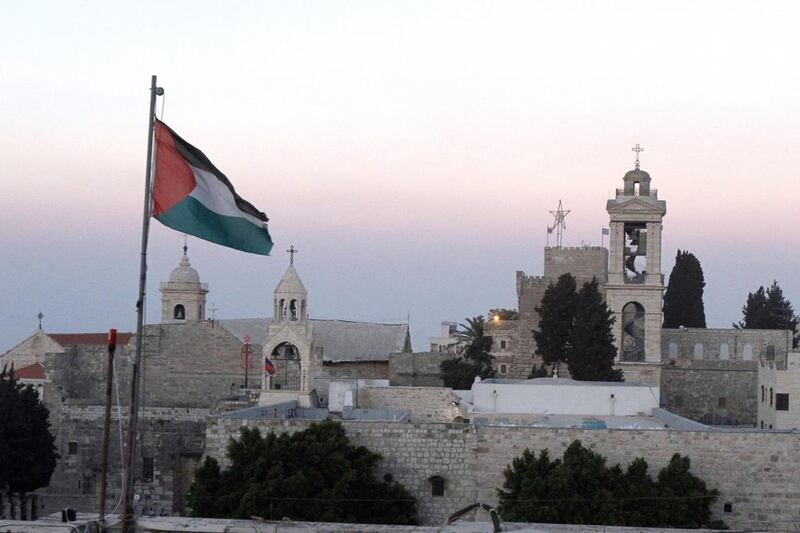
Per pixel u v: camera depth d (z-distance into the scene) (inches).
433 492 3186.5
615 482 3034.0
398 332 7465.6
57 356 5821.9
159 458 5177.2
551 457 3149.6
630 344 6156.5
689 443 3110.2
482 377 6501.0
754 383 6338.6
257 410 3631.9
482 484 3169.3
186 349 5940.0
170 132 1900.8
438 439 3193.9
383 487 3134.8
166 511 4771.2
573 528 1894.7
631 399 4079.7
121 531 1787.6
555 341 6097.4
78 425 5300.2
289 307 4475.9
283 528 1827.0
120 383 5925.2
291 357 4552.2
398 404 4409.5
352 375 7199.8
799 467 3075.8
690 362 6471.5
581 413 4094.5
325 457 3100.4
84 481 5275.6
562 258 6830.7
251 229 1957.4
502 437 3174.2
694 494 3021.7
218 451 3262.8
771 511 3075.8
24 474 4825.3
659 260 6013.8
